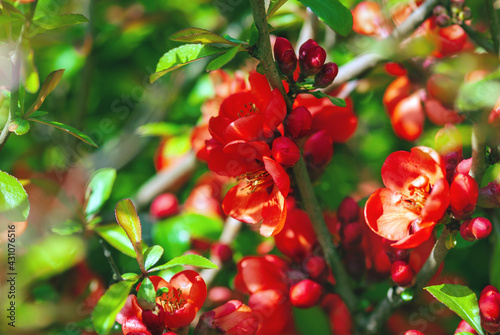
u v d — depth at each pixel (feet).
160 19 2.38
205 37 1.52
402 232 1.58
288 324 1.75
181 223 2.02
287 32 2.18
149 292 1.48
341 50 2.08
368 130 2.25
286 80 1.58
